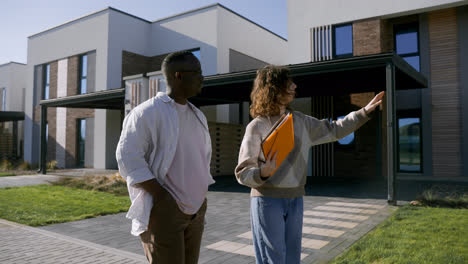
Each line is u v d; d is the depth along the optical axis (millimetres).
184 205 1800
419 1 10359
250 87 10070
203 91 10875
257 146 1848
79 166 17141
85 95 12570
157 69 16844
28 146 20094
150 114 1745
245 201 7137
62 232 4633
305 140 1920
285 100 1924
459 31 10203
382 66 6734
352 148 11383
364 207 6105
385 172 11000
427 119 10609
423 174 10609
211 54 14711
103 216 5684
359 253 3426
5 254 3611
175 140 1792
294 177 1859
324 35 11883
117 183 9219
